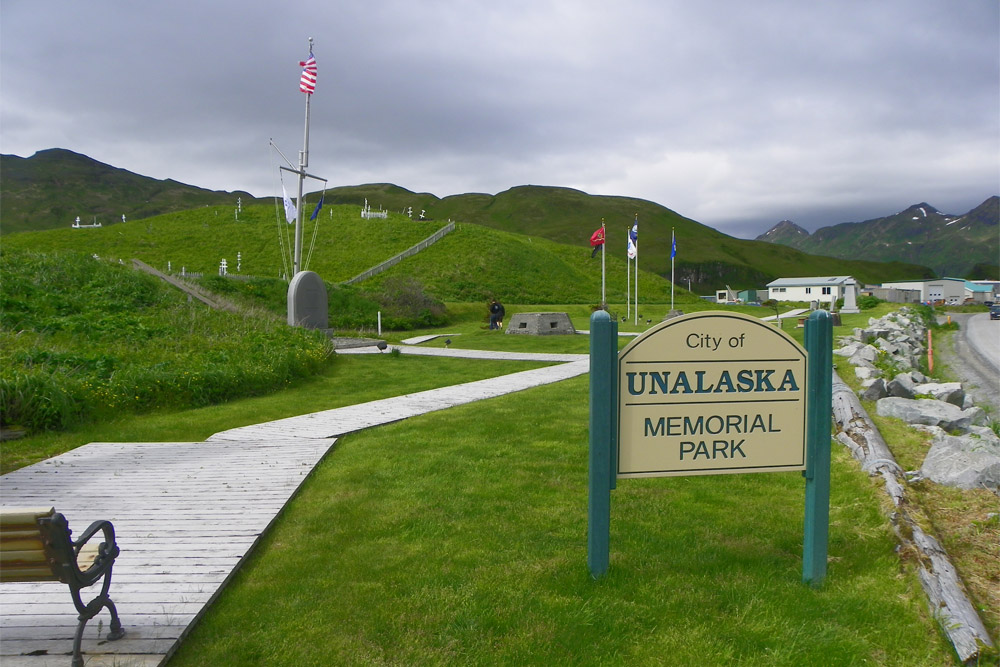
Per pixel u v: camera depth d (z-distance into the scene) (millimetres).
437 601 3877
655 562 4363
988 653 3131
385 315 33812
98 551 3418
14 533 2953
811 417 4043
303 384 13641
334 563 4457
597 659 3287
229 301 23406
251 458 7344
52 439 8539
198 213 73750
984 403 14266
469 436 8086
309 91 25938
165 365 12039
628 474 4004
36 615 3727
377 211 76625
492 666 3248
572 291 57219
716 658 3268
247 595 4023
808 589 3959
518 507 5473
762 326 4004
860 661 3221
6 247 20891
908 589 3867
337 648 3416
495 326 30297
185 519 5309
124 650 3355
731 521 5145
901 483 5387
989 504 5035
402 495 5828
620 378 3941
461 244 62562
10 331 13414
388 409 10422
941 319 47344
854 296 49125
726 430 4020
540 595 3930
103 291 18391
